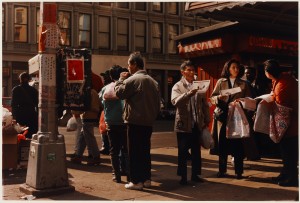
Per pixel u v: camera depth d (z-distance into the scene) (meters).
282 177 6.16
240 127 6.18
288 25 8.91
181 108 6.08
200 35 10.36
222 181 6.36
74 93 5.77
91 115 7.80
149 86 5.78
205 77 10.53
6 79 32.53
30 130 8.55
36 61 6.27
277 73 5.98
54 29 5.59
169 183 6.26
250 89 6.66
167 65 40.50
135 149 5.80
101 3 37.00
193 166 6.32
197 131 6.19
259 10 7.59
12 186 6.02
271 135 5.91
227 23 9.31
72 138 13.57
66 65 5.70
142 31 39.41
